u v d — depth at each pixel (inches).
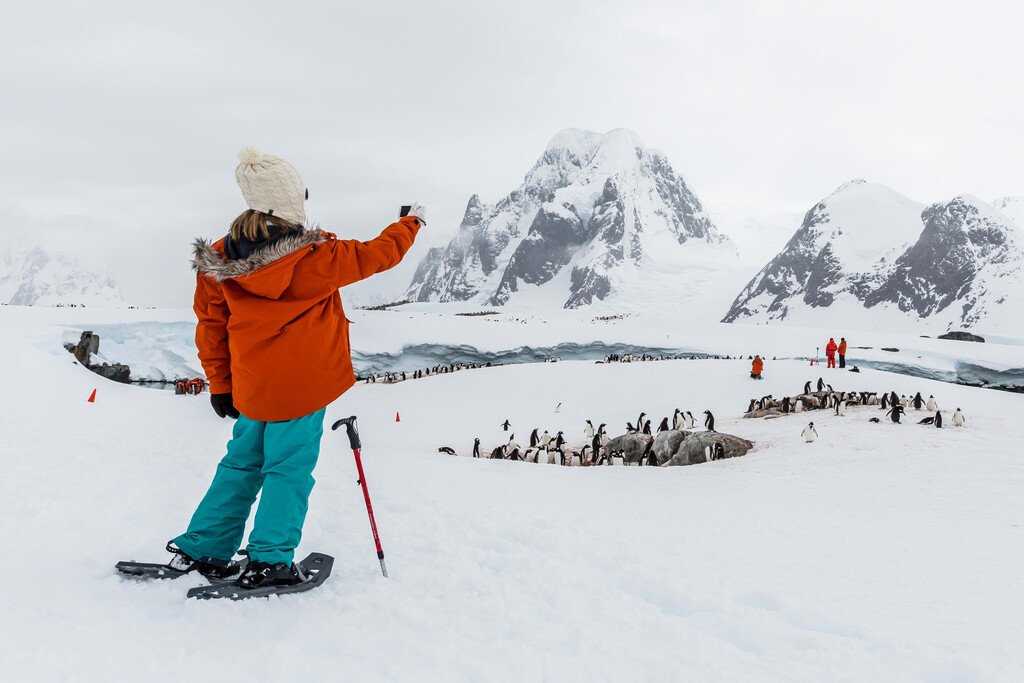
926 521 296.2
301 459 128.6
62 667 89.6
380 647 107.9
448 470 387.2
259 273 118.4
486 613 126.8
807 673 112.8
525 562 161.2
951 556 223.1
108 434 427.5
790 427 830.5
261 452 131.3
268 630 109.8
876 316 6171.3
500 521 213.6
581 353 2640.3
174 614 111.7
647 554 188.2
